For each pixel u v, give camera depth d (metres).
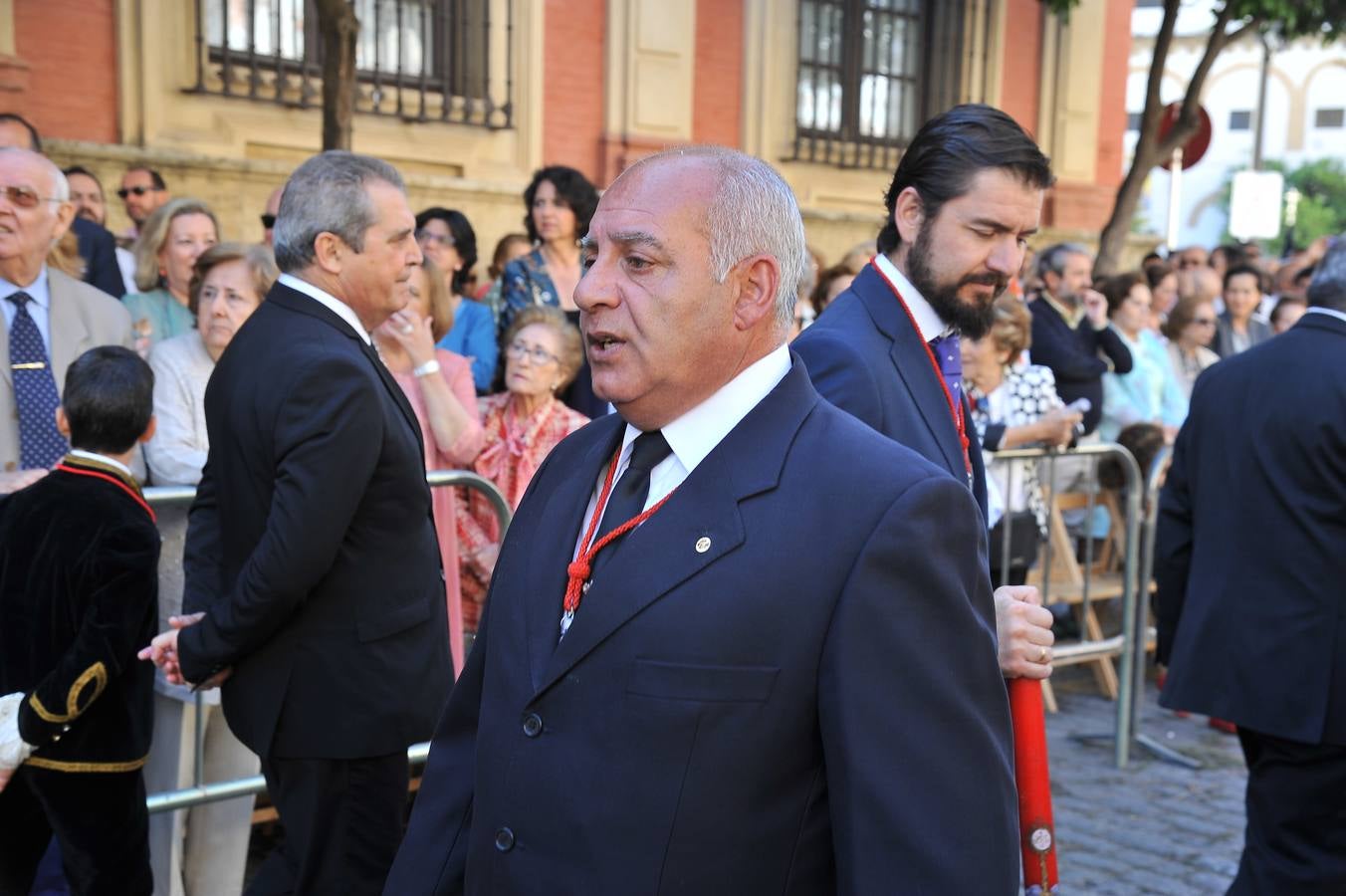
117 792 2.68
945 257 2.04
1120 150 12.34
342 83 5.55
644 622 1.36
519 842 1.40
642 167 1.43
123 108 7.16
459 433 3.75
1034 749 1.83
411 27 8.33
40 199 3.31
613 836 1.33
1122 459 4.88
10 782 2.73
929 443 2.01
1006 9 11.27
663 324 1.38
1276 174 14.11
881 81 10.64
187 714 3.22
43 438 3.37
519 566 1.56
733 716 1.32
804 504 1.37
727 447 1.42
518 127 8.77
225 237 7.47
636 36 9.16
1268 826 3.09
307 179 2.54
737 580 1.34
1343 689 2.96
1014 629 1.86
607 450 1.57
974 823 1.31
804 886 1.35
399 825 2.66
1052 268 6.55
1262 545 3.10
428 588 2.65
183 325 4.21
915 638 1.32
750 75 9.80
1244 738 3.19
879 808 1.28
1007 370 5.14
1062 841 4.14
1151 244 12.41
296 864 2.59
